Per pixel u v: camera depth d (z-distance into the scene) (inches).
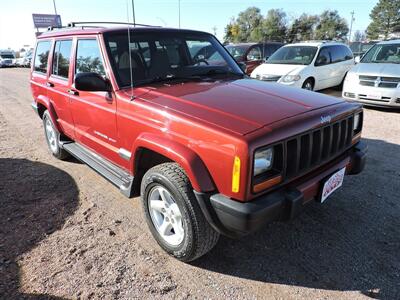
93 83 120.6
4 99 463.2
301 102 110.5
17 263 111.3
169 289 98.8
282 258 111.6
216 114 96.7
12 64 1425.9
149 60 135.1
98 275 104.9
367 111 314.3
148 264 109.5
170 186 99.6
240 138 84.4
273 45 505.7
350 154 124.3
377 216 134.6
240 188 85.7
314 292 97.0
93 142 148.4
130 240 122.6
